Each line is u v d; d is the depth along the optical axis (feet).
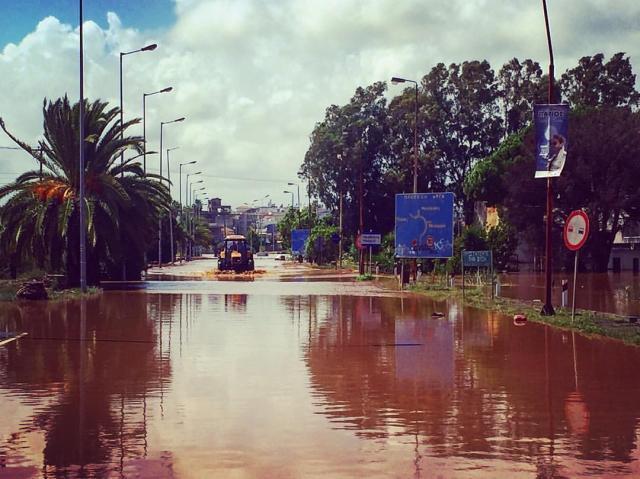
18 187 119.24
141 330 63.05
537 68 257.75
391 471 22.68
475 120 258.37
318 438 26.78
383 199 258.57
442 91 262.06
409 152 248.11
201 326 66.49
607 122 179.52
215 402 33.17
